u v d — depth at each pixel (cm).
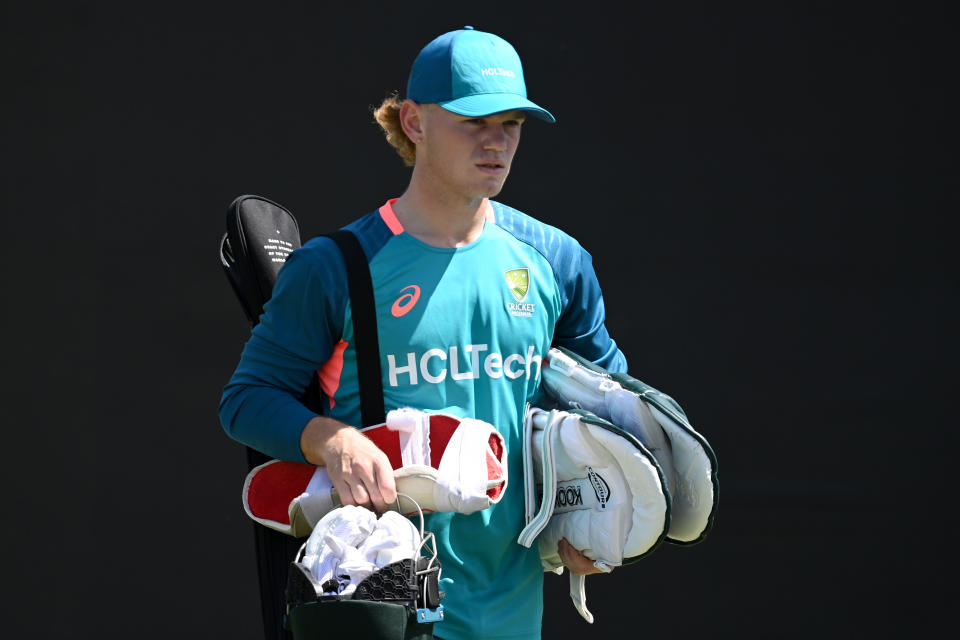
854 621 1898
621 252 1980
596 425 930
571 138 1988
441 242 962
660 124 1986
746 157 1978
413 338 938
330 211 1962
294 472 956
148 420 1916
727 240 1973
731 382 1956
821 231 1964
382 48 1972
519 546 989
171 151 1947
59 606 1875
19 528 1883
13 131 1923
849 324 1952
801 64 1975
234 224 1048
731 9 1981
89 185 1931
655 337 1967
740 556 1919
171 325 1930
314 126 1967
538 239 1009
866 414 1939
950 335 1939
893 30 1966
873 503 1922
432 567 850
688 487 959
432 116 934
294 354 945
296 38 1969
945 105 1958
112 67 1942
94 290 1925
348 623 795
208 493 1911
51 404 1903
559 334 1066
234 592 1895
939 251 1950
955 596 1894
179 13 1955
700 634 1900
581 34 1988
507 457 956
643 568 1909
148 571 1892
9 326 1908
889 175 1961
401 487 890
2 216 1917
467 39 936
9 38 1927
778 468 1938
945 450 1923
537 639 1006
